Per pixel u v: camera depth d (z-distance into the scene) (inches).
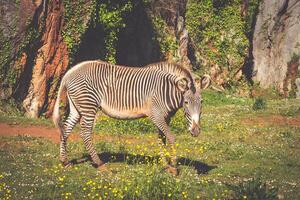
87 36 998.4
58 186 501.0
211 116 970.1
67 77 579.5
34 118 845.2
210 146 709.9
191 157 642.2
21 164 573.0
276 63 1374.3
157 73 564.4
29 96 893.8
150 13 1231.5
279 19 1374.3
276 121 923.4
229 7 1384.1
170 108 556.4
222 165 618.5
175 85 550.6
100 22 1011.3
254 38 1398.9
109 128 789.9
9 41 870.4
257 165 628.1
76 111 580.7
